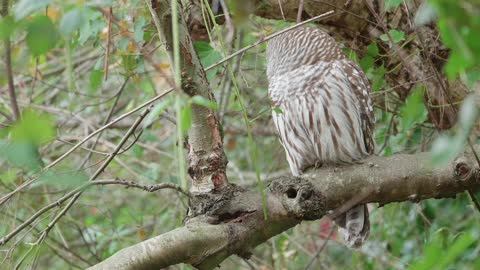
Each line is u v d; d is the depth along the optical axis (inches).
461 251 157.2
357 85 360.8
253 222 280.5
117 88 526.0
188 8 368.5
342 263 538.9
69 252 482.6
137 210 542.0
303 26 369.7
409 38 367.2
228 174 557.0
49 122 184.7
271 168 521.7
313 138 354.9
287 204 282.0
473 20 148.0
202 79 279.7
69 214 515.2
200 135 285.6
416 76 358.3
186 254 269.3
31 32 176.2
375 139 463.8
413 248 489.1
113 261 263.4
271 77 370.0
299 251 530.6
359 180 296.4
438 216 479.8
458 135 165.9
